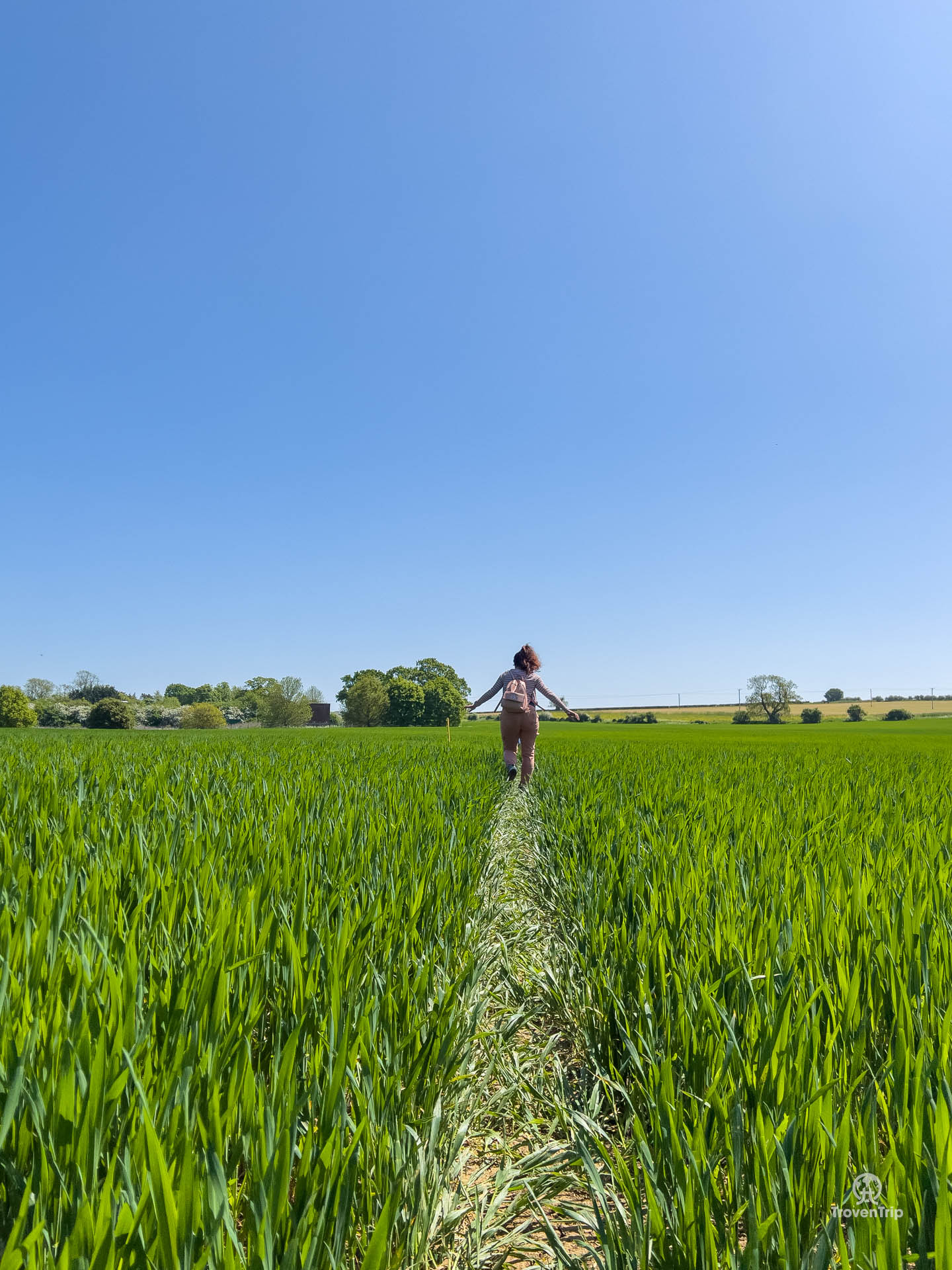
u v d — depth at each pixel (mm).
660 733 52469
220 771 8016
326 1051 1948
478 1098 2629
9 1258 1157
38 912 2574
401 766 10906
